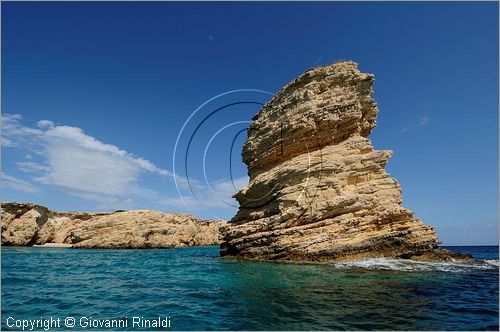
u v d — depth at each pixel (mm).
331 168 22531
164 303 10781
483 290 12719
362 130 24719
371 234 20547
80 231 56906
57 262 26125
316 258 20250
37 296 11898
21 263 24797
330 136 24188
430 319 8961
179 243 66000
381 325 8414
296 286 13359
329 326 8328
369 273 16406
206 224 81812
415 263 19125
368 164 22422
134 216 60719
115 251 46438
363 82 24656
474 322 8773
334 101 24547
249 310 9820
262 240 22781
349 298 11250
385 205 21125
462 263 19969
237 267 19453
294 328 8195
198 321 8820
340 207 21312
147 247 57125
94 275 17703
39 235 61844
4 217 57781
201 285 13938
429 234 20672
